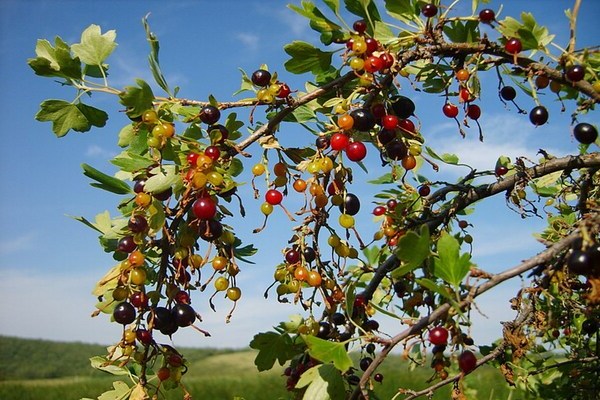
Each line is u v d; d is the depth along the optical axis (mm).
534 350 332
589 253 188
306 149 277
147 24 259
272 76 265
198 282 254
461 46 266
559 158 279
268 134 266
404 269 210
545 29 273
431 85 324
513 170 320
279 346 281
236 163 265
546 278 218
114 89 262
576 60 247
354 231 261
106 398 251
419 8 278
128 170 252
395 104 267
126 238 247
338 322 284
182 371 247
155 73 261
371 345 279
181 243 252
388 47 269
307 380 235
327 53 286
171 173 243
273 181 268
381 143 265
